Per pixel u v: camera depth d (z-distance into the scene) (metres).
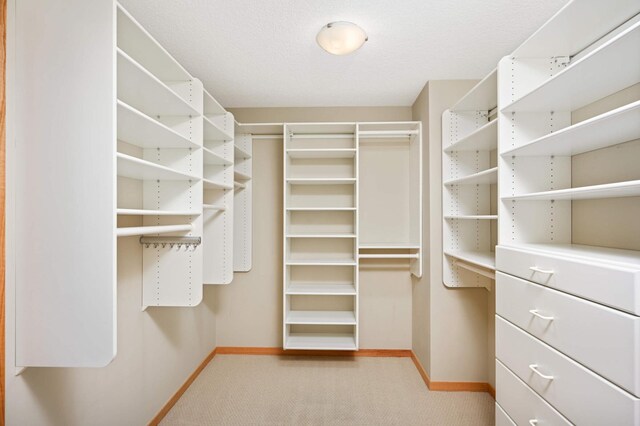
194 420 1.96
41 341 1.05
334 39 1.63
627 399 0.80
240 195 2.92
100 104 1.03
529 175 1.48
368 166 2.88
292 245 2.91
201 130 1.77
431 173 2.35
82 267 1.04
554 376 1.06
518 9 1.50
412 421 1.96
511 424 1.32
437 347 2.33
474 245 2.28
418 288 2.65
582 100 1.33
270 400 2.18
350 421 1.96
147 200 1.79
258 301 2.96
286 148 2.57
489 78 1.63
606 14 1.12
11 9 1.05
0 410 1.02
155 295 1.78
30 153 1.05
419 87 2.47
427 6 1.49
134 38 1.30
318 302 2.89
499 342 1.43
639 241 1.17
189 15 1.55
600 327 0.88
